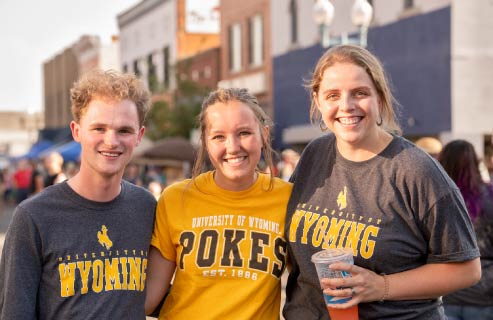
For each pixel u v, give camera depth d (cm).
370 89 256
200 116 290
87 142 255
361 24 1093
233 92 281
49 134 3394
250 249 278
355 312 246
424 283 247
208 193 287
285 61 1966
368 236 252
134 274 263
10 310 240
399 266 252
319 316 271
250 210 283
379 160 259
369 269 253
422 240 253
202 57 2558
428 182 246
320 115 289
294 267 283
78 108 259
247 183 284
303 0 1852
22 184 2039
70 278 249
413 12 1472
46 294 249
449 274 248
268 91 2086
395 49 1528
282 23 1980
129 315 259
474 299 377
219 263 277
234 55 2338
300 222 273
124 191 274
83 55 4316
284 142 1966
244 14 2234
